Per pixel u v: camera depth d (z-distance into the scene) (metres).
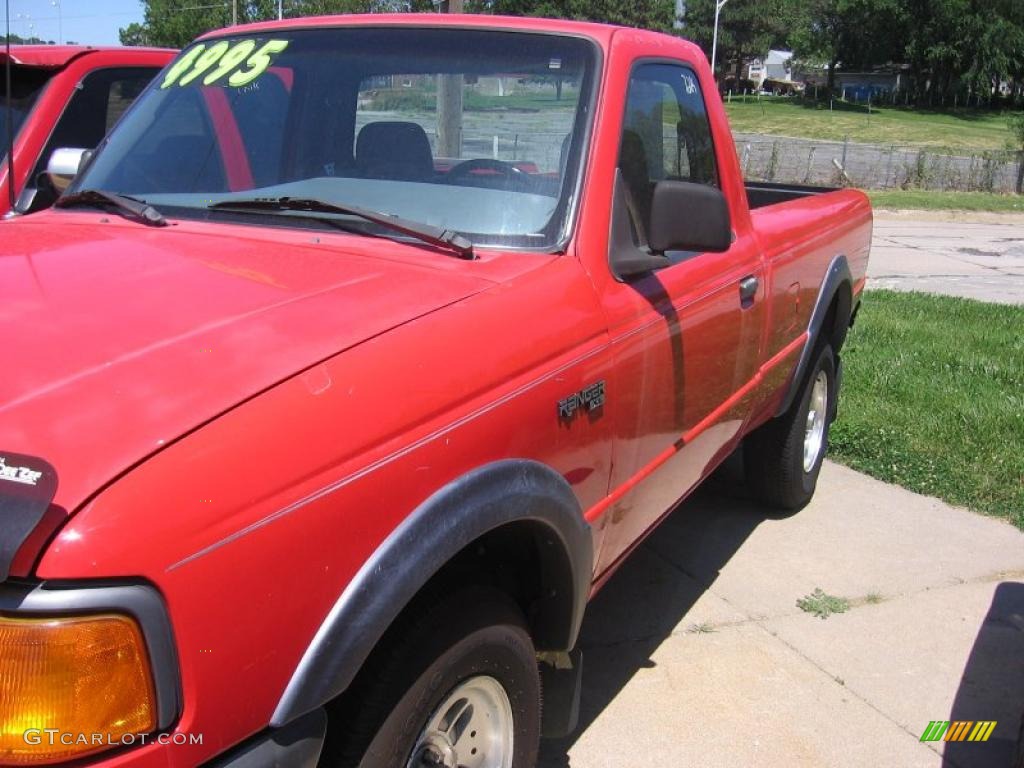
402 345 1.99
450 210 2.70
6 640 1.44
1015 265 17.06
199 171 2.99
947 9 78.81
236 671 1.61
